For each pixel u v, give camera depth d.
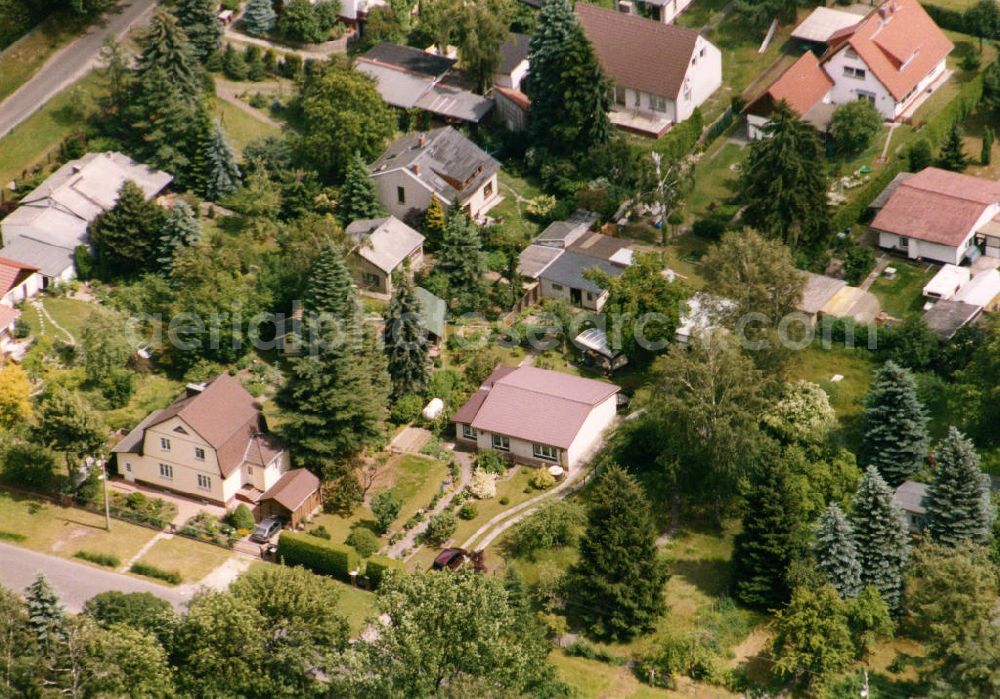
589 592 114.75
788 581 115.06
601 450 132.12
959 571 110.19
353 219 153.38
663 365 129.12
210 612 101.38
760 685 110.56
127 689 98.62
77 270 144.75
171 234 144.12
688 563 122.19
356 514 125.00
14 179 154.62
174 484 125.00
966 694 105.31
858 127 161.38
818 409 130.00
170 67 157.88
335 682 101.62
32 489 124.00
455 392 136.75
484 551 121.62
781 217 146.88
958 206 151.50
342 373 125.00
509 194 160.12
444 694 94.94
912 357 138.38
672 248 154.50
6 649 98.00
